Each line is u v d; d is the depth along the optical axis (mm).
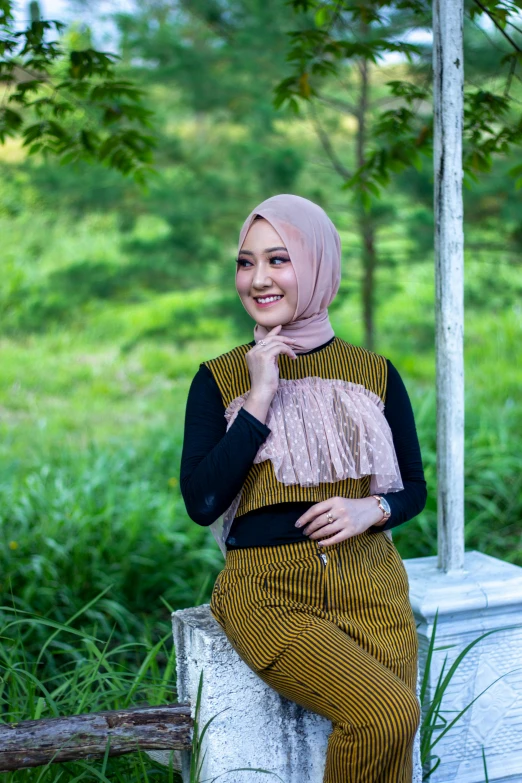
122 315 11750
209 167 9516
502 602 2568
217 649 2129
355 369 2213
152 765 2395
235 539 2111
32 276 11977
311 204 2221
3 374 9688
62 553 4387
